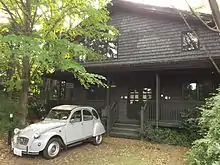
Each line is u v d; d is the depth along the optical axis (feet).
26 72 35.17
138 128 43.80
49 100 60.59
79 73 33.68
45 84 65.21
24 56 28.76
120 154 32.35
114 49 52.31
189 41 44.62
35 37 30.22
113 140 41.37
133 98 54.54
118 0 51.34
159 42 47.75
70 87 66.59
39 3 32.58
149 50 48.55
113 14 54.19
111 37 39.96
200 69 42.93
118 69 46.26
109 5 52.11
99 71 48.44
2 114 35.14
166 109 44.27
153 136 40.60
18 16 35.22
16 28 34.91
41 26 35.73
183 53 44.83
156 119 43.14
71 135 32.22
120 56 51.39
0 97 37.78
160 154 32.81
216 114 20.22
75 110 33.91
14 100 39.99
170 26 46.98
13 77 37.29
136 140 41.86
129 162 28.71
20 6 34.06
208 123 21.80
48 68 33.09
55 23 34.47
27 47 25.70
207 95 46.47
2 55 27.76
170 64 40.78
